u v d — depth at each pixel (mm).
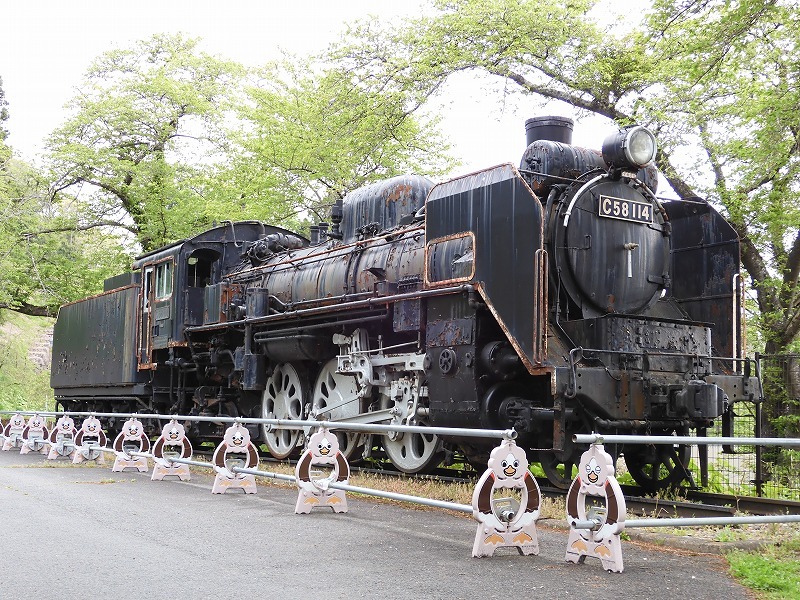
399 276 10648
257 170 21219
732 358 9852
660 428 9125
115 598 4520
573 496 5570
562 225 8969
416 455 10648
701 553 5887
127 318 17328
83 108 27047
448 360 9352
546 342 8258
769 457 12234
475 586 4852
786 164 13172
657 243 9828
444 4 16719
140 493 9078
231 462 9164
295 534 6516
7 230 26078
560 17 16000
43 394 33562
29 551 5734
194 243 15641
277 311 13305
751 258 14273
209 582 4875
